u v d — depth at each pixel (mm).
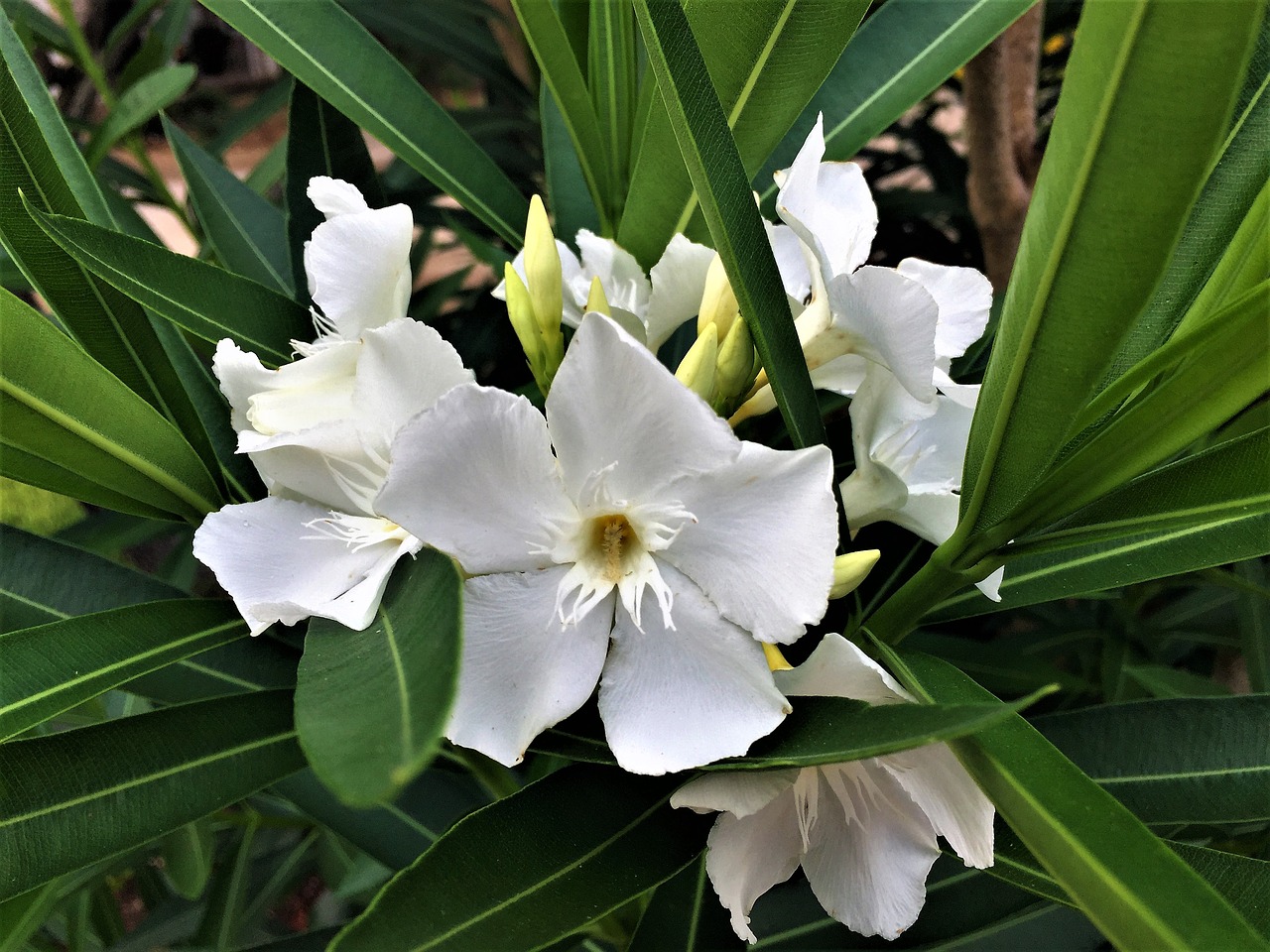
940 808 111
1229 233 117
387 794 65
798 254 150
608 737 104
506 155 315
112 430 120
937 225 374
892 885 119
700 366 113
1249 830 188
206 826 225
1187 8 72
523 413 99
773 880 120
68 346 111
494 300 277
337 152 171
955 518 126
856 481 129
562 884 105
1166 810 127
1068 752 133
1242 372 91
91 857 114
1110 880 80
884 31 167
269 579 112
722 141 107
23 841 111
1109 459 102
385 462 114
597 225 194
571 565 110
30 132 123
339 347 115
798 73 134
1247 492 102
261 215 221
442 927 98
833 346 126
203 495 136
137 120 223
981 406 104
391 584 107
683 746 102
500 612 106
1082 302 87
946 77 163
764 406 133
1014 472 101
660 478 104
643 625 107
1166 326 118
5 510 291
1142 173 79
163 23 287
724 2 127
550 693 106
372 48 170
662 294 141
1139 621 250
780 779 101
